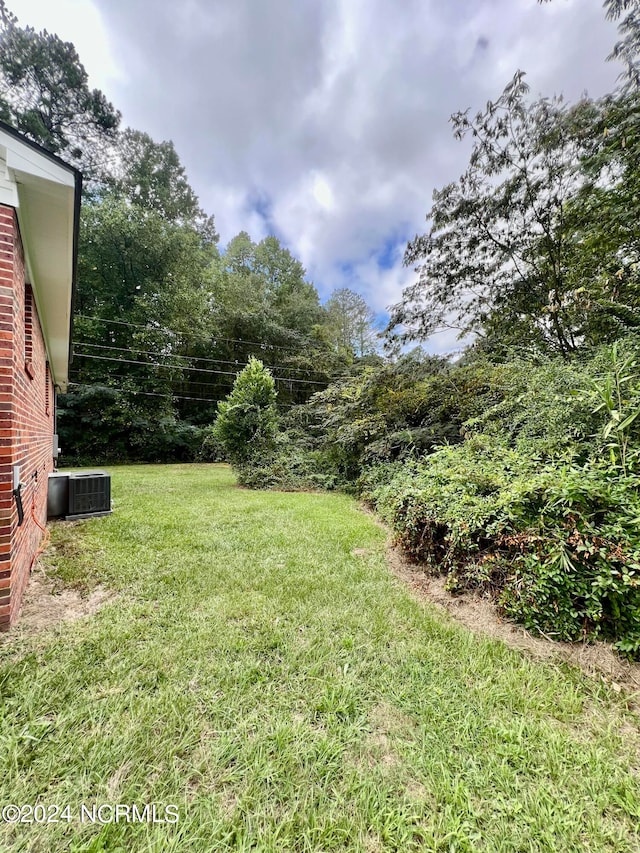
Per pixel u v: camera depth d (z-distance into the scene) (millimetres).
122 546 4051
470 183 7215
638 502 2367
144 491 8086
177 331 17219
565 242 6133
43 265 3641
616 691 1965
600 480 2592
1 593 2318
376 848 1192
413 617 2688
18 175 2482
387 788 1393
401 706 1813
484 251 7555
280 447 10680
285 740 1581
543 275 6797
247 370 10656
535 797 1374
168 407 17578
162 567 3484
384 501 6020
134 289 16656
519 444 4031
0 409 2316
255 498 7555
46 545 4012
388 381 8422
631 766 1524
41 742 1520
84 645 2209
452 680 2012
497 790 1405
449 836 1230
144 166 17562
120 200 16297
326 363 18125
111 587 3025
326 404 11602
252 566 3584
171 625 2473
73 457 15148
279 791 1364
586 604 2350
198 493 8023
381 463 7895
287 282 23859
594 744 1629
